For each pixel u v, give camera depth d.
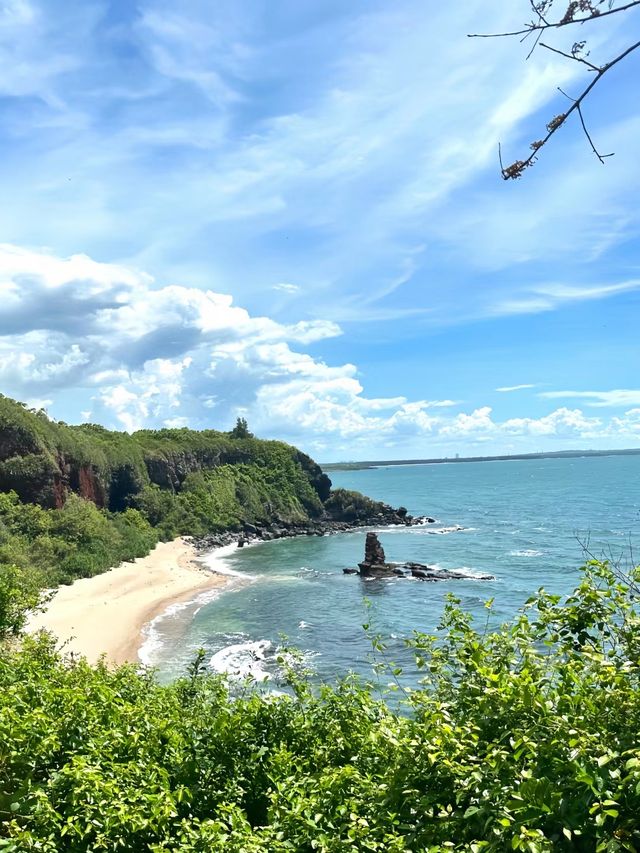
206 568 67.25
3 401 67.38
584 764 4.08
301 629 39.09
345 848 4.57
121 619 41.69
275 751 6.69
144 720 7.82
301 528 103.50
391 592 50.34
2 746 7.14
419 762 4.96
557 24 3.34
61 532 61.59
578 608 6.09
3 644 16.92
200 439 117.56
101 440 94.06
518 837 3.69
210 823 5.11
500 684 5.28
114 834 5.50
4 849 5.25
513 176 3.74
